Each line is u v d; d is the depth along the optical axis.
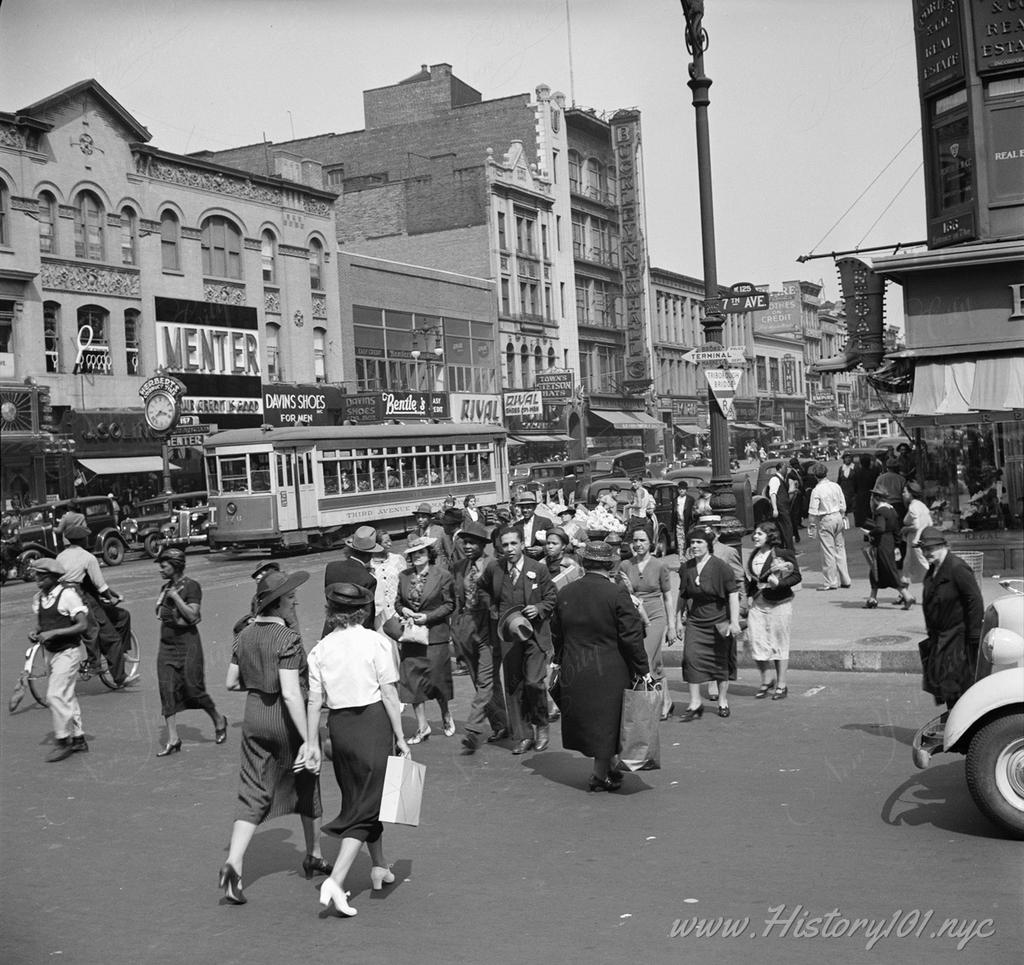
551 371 61.06
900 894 6.04
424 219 62.31
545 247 65.94
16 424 34.12
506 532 10.09
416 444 38.78
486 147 66.06
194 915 6.28
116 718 12.34
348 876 6.91
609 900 6.18
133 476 38.91
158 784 9.44
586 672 8.50
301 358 47.19
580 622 8.53
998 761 6.96
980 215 18.70
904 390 23.20
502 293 61.69
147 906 6.45
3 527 30.17
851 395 95.19
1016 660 7.34
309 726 6.65
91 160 38.44
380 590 12.30
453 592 10.68
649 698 8.52
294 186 47.12
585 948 5.52
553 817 7.92
